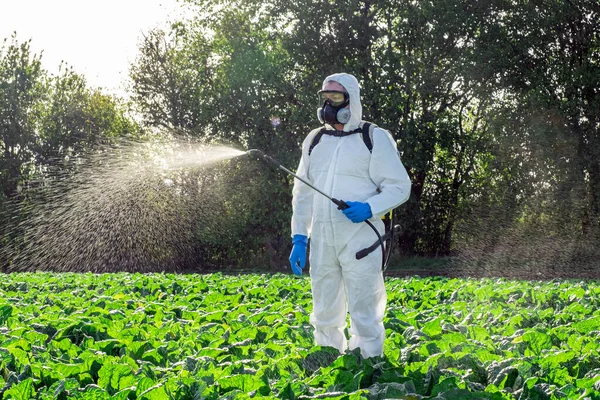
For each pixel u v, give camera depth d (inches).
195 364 226.2
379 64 1217.4
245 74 1246.9
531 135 1172.5
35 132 1501.0
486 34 1221.1
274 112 1242.6
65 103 1505.9
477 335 282.5
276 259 1314.0
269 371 219.8
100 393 184.2
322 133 250.1
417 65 1211.9
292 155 1215.6
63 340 262.1
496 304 389.7
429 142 1222.9
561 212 1189.7
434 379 198.4
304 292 455.8
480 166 1330.0
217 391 189.3
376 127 243.4
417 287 499.5
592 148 1162.0
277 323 303.1
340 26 1231.5
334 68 1214.9
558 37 1232.8
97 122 1502.2
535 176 1205.1
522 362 215.3
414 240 1325.0
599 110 1157.1
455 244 1302.9
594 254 1166.3
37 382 203.2
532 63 1238.9
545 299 423.8
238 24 1341.0
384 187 238.5
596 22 1181.7
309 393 193.6
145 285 545.6
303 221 255.6
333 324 248.5
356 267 236.7
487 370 218.7
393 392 185.6
